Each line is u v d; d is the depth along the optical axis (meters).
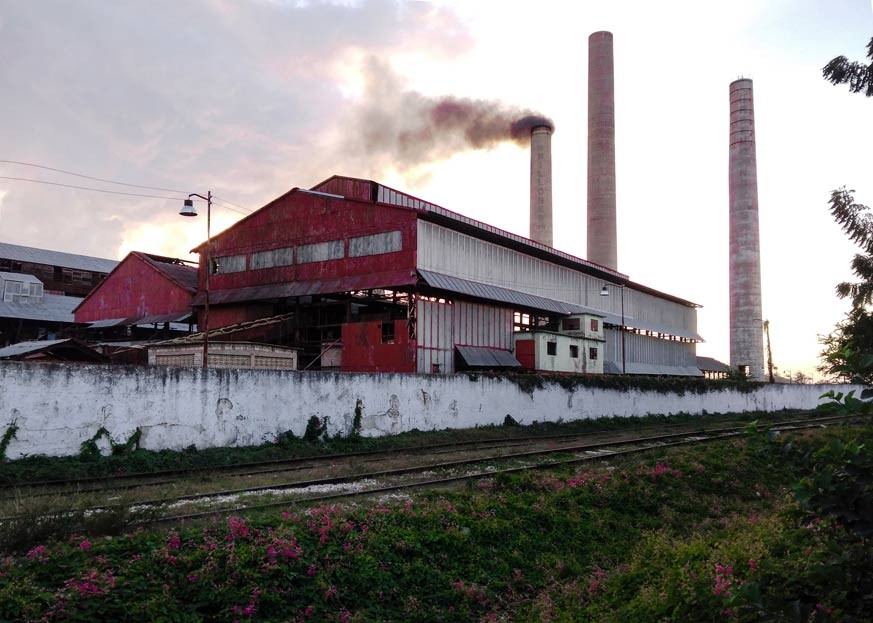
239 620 6.58
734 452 16.50
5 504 10.32
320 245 34.22
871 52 6.83
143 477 14.22
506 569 9.07
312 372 20.19
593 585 8.55
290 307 36.59
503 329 37.41
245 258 37.19
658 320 60.91
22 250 55.53
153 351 27.61
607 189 71.88
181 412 16.98
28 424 14.31
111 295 44.31
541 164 75.94
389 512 9.55
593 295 49.22
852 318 8.42
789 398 49.41
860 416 4.40
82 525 7.92
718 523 11.77
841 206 8.36
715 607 5.95
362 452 19.23
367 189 33.78
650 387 35.94
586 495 11.94
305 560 7.68
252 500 11.17
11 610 5.69
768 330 59.31
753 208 65.00
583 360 41.31
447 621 7.72
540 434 26.48
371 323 31.27
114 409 15.73
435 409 24.17
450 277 33.06
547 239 75.00
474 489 12.41
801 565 6.00
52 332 43.94
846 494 4.34
